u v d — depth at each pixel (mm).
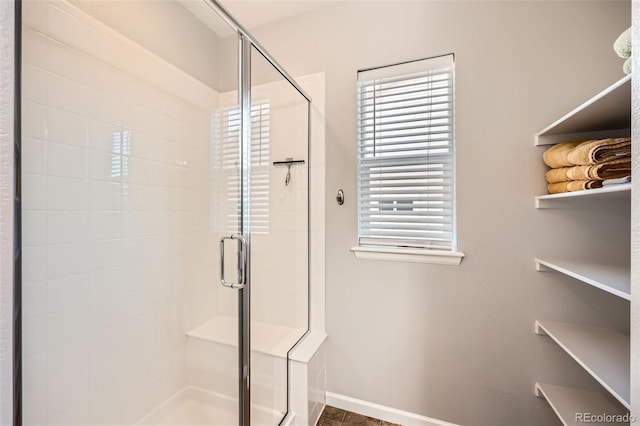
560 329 1293
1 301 776
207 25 1728
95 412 1244
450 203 1541
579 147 1064
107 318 1295
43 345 1064
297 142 1775
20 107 816
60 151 1108
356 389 1703
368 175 1700
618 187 847
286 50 1854
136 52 1413
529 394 1396
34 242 1029
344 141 1717
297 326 1765
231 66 1717
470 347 1485
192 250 1722
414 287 1582
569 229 1327
